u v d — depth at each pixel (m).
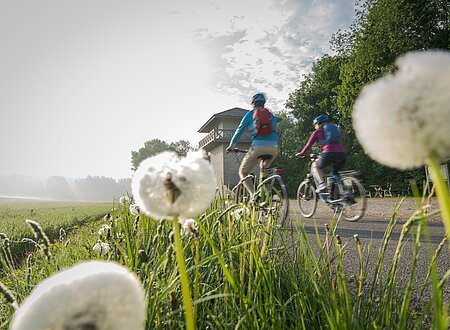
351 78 29.53
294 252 2.28
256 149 6.79
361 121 0.56
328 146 8.15
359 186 7.86
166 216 0.79
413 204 13.07
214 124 39.22
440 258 3.56
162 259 1.85
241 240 2.42
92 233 4.82
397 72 0.59
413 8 25.50
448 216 0.56
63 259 3.20
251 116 6.96
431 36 25.89
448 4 24.47
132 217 3.58
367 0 28.78
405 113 0.50
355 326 1.38
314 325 1.62
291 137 47.06
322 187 8.26
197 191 0.76
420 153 0.51
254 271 2.19
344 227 6.98
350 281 2.62
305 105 41.81
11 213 22.25
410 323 1.66
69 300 0.41
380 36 27.08
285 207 3.94
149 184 0.76
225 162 33.31
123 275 0.46
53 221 14.04
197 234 1.47
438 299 0.80
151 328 1.54
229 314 1.76
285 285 2.15
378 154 0.54
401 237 1.25
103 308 0.42
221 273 2.25
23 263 4.00
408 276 2.90
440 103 0.49
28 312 0.41
